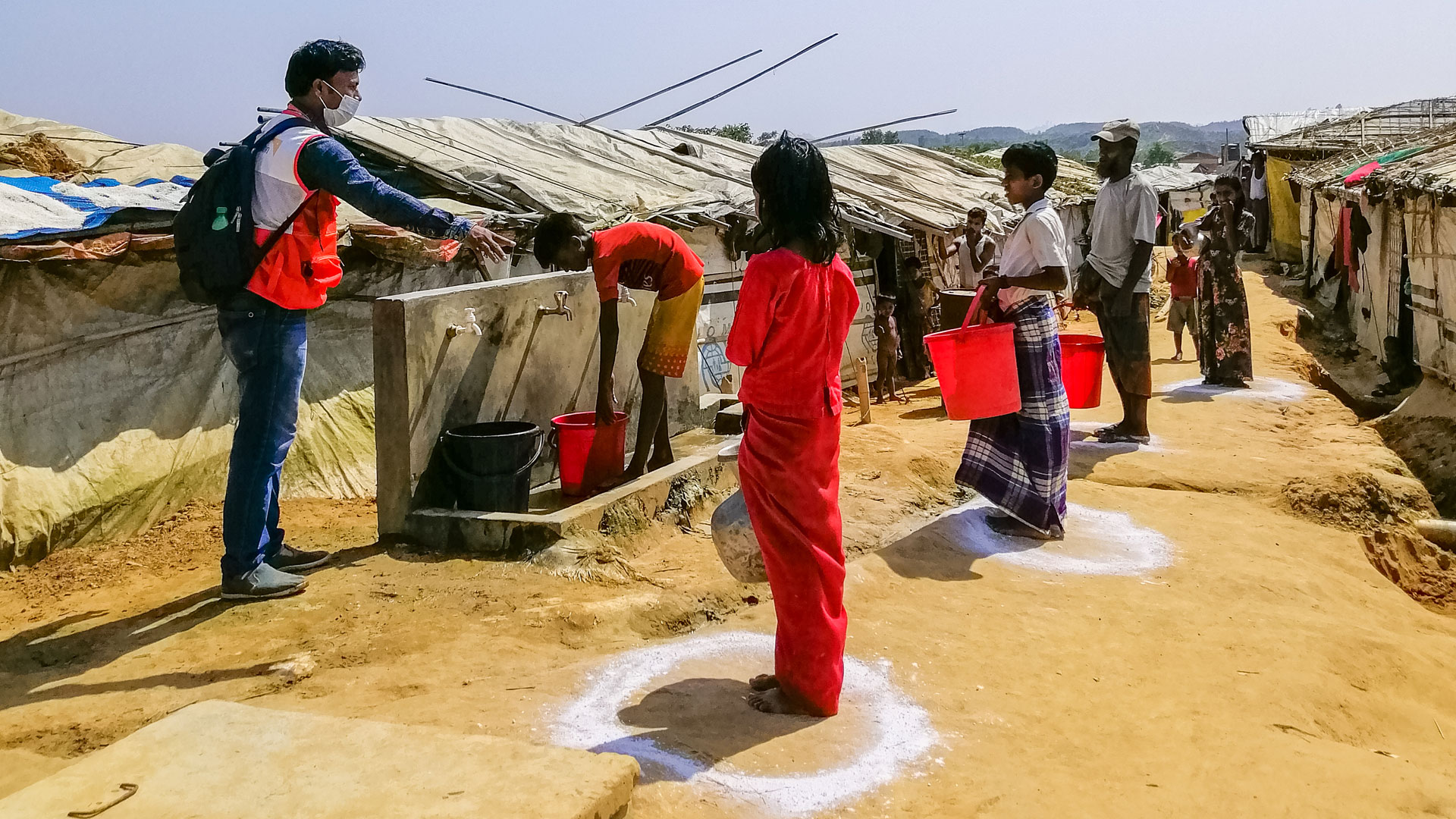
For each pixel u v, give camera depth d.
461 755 3.07
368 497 7.84
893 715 3.98
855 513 6.65
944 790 3.42
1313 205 24.09
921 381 16.30
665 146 15.05
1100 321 8.93
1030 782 3.50
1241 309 11.85
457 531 5.70
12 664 4.48
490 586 5.19
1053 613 5.26
